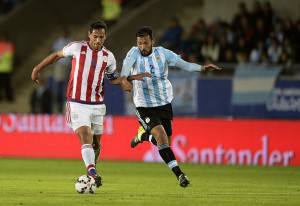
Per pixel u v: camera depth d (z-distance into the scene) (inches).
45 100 2709.2
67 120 1323.8
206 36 2618.1
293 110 2351.1
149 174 1855.3
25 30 3208.7
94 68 1306.6
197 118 2348.7
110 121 2407.7
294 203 1217.4
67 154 2447.1
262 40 2522.1
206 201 1229.1
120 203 1181.1
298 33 2487.7
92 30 1293.1
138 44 1373.0
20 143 2501.2
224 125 2310.5
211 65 1389.0
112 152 2399.1
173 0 3061.0
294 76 2367.1
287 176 1834.4
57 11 3280.0
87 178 1295.5
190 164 2258.9
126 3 3280.0
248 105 2386.8
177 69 2453.2
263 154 2269.9
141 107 1408.7
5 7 3284.9
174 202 1205.1
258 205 1183.6
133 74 1405.0
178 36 2669.8
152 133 1364.4
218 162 2310.5
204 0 2935.5
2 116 2524.6
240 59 2529.5
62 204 1162.6
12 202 1187.9
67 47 1320.1
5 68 2994.6
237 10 2869.1
